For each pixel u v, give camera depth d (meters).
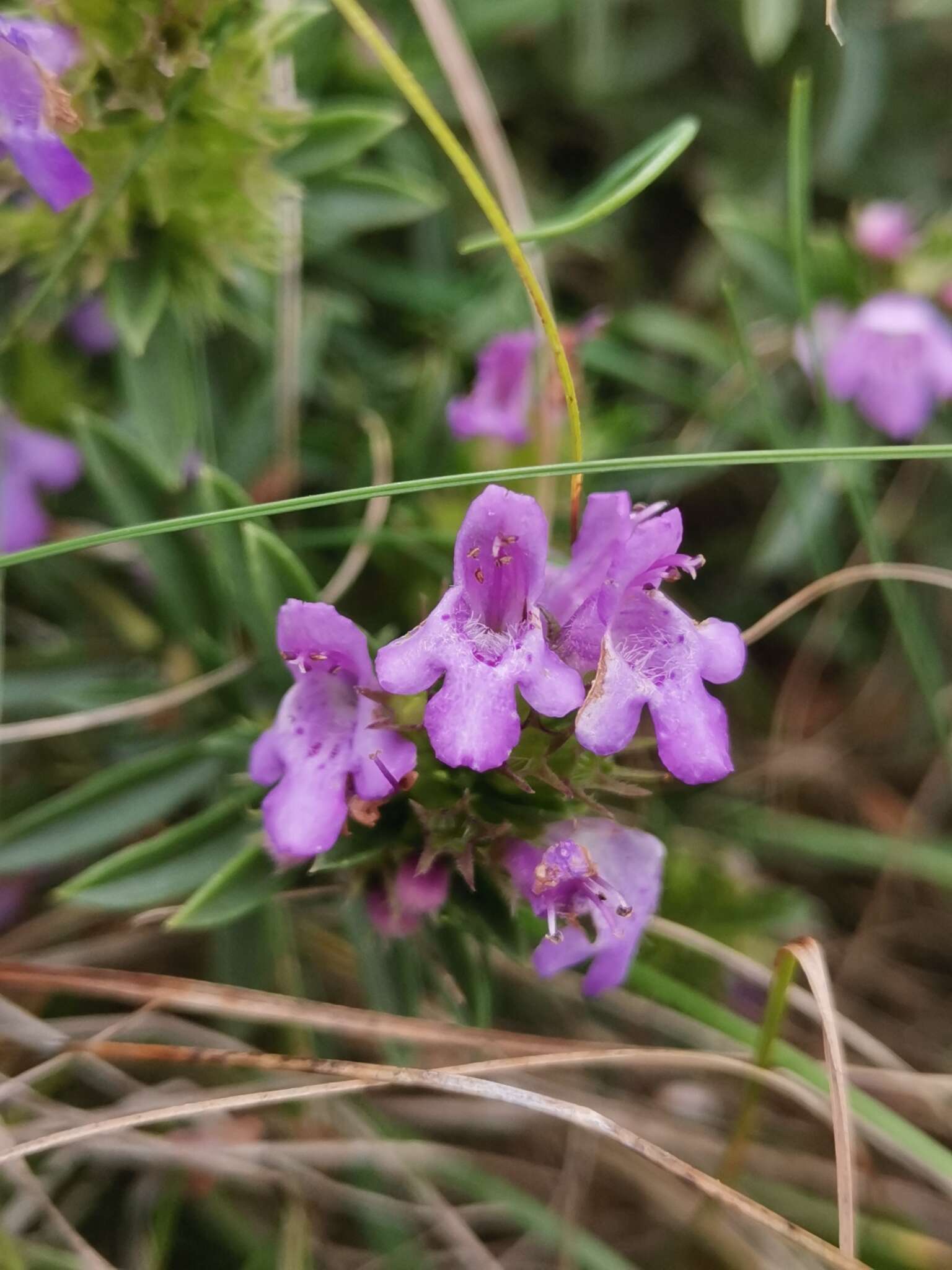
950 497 0.13
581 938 0.09
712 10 0.14
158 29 0.10
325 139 0.11
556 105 0.15
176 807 0.11
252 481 0.12
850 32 0.14
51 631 0.12
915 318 0.12
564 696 0.09
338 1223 0.11
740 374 0.13
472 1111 0.11
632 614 0.09
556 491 0.12
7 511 0.11
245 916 0.11
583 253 0.14
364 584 0.12
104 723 0.11
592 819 0.09
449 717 0.09
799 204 0.11
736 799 0.13
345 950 0.11
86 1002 0.11
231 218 0.11
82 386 0.12
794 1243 0.11
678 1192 0.11
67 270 0.11
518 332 0.12
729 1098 0.11
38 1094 0.10
